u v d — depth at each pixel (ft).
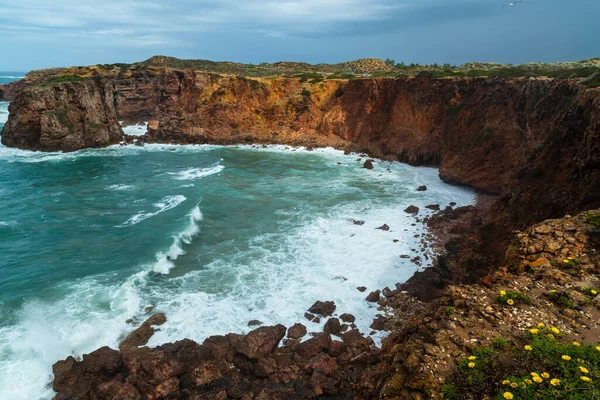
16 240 91.66
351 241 95.20
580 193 65.00
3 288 70.74
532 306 33.78
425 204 123.75
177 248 88.38
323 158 192.95
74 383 51.19
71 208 114.73
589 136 63.62
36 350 55.83
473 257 74.54
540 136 111.65
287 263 83.87
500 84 147.54
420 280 75.20
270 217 110.22
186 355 54.80
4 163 171.94
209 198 124.36
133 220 104.78
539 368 26.86
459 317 32.78
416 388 27.22
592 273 37.40
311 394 48.01
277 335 57.98
